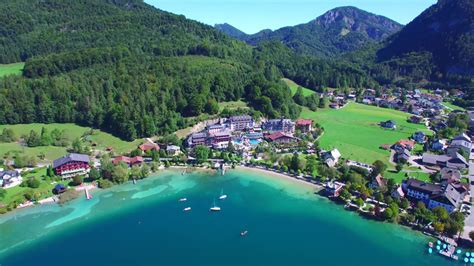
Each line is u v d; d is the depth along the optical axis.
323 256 108.50
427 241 115.25
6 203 138.12
